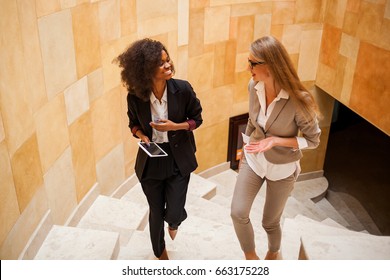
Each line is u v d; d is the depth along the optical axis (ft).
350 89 18.72
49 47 9.52
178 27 16.12
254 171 7.83
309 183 24.81
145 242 11.12
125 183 14.97
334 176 26.18
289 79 6.82
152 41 7.50
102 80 12.44
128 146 14.82
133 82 7.50
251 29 18.93
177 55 16.58
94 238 9.64
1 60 7.55
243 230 8.04
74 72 10.82
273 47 6.74
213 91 19.07
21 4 8.27
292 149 7.69
